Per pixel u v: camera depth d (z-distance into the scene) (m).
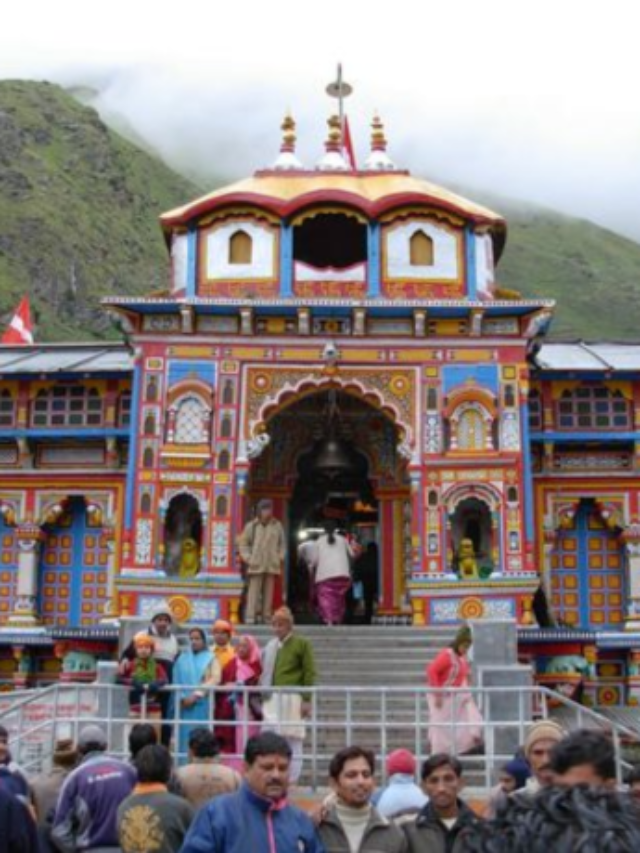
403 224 20.39
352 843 6.18
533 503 21.75
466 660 13.50
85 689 13.30
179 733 12.66
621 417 21.97
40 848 6.37
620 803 2.64
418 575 18.92
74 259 101.19
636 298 138.38
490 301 19.52
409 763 8.24
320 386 19.67
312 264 22.67
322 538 19.16
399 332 19.86
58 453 22.34
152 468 19.19
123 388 22.14
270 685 12.68
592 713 12.28
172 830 6.68
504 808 2.68
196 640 13.12
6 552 22.23
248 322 19.61
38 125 122.12
